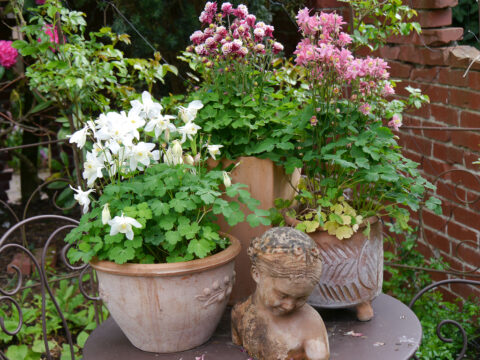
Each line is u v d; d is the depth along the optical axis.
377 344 1.66
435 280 3.09
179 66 3.11
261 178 1.83
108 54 2.52
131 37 3.07
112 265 1.54
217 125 1.80
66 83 2.34
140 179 1.70
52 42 2.46
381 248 1.79
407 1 2.97
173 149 1.65
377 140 1.71
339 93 1.77
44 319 2.06
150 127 1.65
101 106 2.63
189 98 1.94
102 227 1.61
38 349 2.64
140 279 1.52
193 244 1.54
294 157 1.79
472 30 3.55
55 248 3.77
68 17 2.47
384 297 1.97
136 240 1.55
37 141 4.45
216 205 1.64
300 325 1.52
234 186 1.65
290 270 1.42
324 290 1.71
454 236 2.93
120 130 1.57
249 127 1.83
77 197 1.62
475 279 2.82
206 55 1.89
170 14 3.01
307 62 1.69
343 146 1.76
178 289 1.53
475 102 2.69
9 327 2.78
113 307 1.60
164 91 3.22
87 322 2.96
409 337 1.69
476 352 2.72
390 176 1.66
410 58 3.06
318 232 1.69
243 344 1.62
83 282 3.40
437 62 2.88
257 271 1.52
